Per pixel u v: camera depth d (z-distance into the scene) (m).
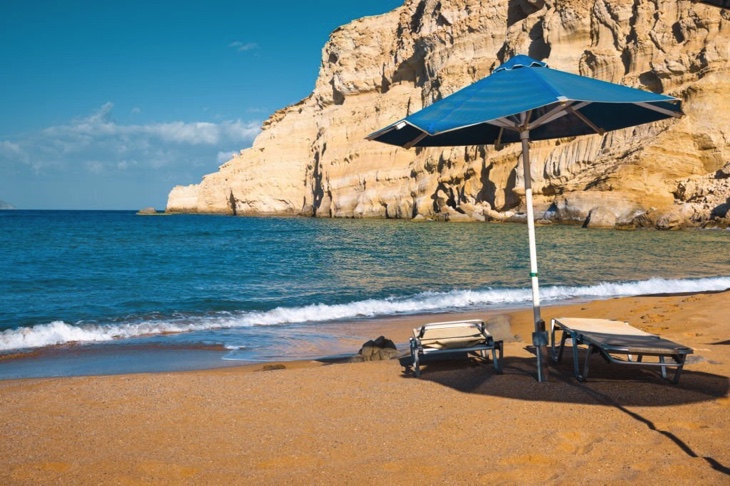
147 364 9.00
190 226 65.12
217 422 5.07
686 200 44.03
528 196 5.98
